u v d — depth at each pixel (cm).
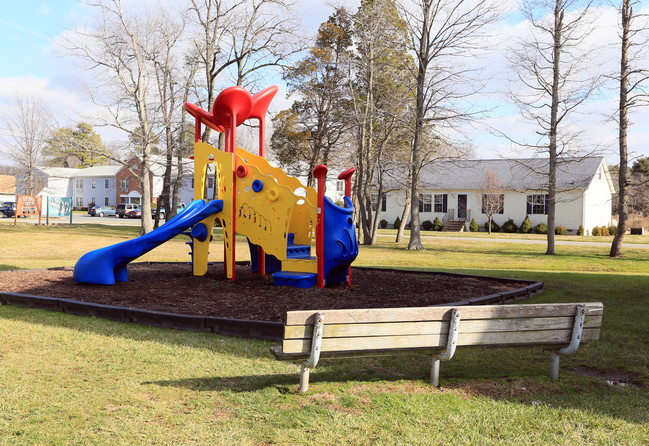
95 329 600
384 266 1526
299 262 928
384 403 359
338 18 2930
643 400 382
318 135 3023
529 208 3662
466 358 507
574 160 2016
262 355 496
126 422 324
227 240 990
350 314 360
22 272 1056
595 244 2562
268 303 752
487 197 3625
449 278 1116
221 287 900
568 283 1115
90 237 2402
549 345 412
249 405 355
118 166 7006
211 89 2644
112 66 2492
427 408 352
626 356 523
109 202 6719
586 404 367
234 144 976
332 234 894
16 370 432
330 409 347
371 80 2303
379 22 2236
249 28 2539
